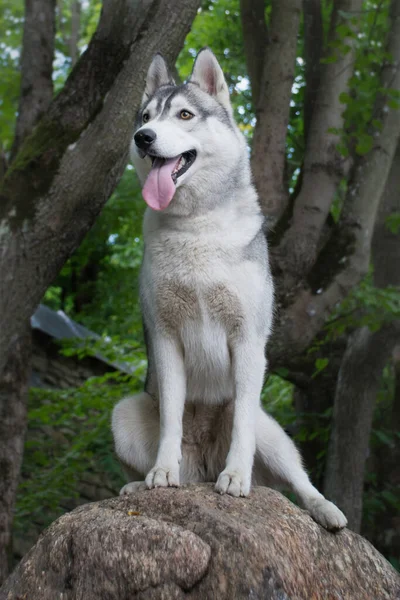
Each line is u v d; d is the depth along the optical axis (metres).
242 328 3.84
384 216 8.14
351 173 7.52
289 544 3.16
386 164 7.07
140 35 5.53
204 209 3.84
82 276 17.30
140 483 3.74
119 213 12.00
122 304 16.78
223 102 4.19
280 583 2.96
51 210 5.35
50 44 8.04
